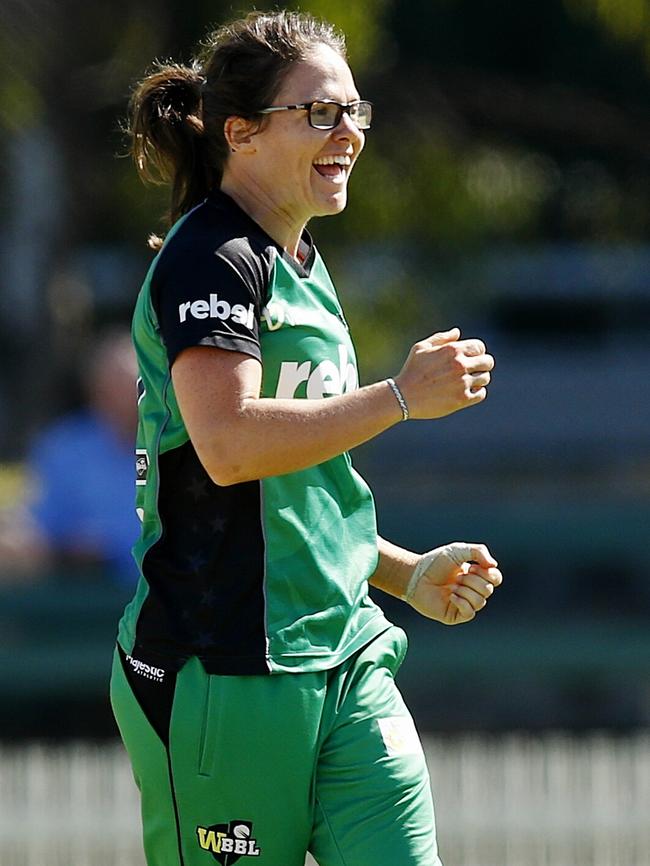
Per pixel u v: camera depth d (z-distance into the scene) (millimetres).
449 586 12492
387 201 40688
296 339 11086
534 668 36906
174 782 11180
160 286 10945
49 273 46281
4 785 28297
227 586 11023
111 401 29547
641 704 39875
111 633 33750
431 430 64500
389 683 11484
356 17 37906
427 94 43938
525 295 63500
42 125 43062
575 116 45375
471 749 29219
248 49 11227
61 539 29953
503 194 44906
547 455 64938
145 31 40344
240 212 11227
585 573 40531
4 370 56219
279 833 11156
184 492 11125
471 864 28156
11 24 39500
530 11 46625
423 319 42906
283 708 10953
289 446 10508
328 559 11234
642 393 65438
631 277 63719
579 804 28141
